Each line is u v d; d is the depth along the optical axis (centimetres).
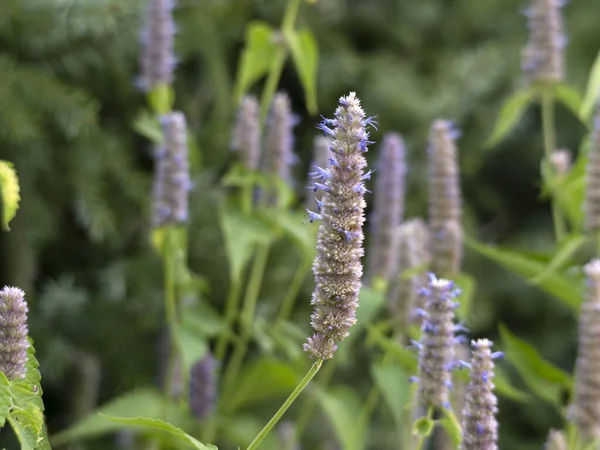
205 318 135
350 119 101
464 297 129
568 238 129
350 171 101
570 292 128
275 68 143
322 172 101
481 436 104
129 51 182
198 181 191
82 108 163
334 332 101
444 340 108
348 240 101
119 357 190
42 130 167
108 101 194
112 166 177
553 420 223
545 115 142
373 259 137
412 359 124
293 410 191
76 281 195
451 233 129
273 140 139
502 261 130
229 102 202
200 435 139
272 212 139
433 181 131
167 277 135
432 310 108
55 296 178
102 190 179
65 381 177
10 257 168
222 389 153
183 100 207
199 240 190
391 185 137
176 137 132
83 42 171
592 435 117
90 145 173
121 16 172
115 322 187
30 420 100
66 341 178
